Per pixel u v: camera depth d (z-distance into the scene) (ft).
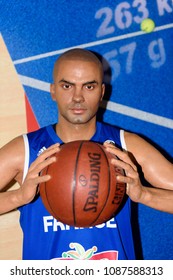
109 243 3.79
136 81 5.08
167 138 5.26
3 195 3.67
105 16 4.92
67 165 3.10
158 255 5.39
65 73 3.51
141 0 5.02
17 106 4.82
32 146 3.83
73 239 3.76
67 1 4.80
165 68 5.17
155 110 5.18
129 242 3.91
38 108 4.88
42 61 4.82
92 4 4.87
